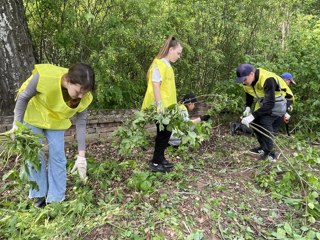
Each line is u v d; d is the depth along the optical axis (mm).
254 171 4383
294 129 6352
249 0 6371
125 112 5469
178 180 3906
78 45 5223
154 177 3842
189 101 5406
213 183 3900
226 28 6312
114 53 4902
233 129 5898
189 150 5031
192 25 5891
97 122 5227
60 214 3258
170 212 3221
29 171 3361
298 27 7832
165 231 2979
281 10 7258
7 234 3045
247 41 6773
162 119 3625
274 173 4133
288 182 3965
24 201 3568
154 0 5438
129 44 5277
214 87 6551
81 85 2951
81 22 5152
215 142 5500
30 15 5117
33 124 3316
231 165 4613
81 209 3215
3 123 4523
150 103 3936
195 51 6051
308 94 6559
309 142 5988
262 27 6906
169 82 3924
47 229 3045
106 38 5012
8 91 4812
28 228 3125
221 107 5641
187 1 5914
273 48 6871
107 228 2971
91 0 5156
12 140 2973
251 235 3182
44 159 3488
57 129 3416
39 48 5297
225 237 3086
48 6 4914
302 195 3873
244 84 4594
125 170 4152
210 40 6250
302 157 4180
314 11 10781
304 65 6207
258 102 4660
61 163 3461
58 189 3500
